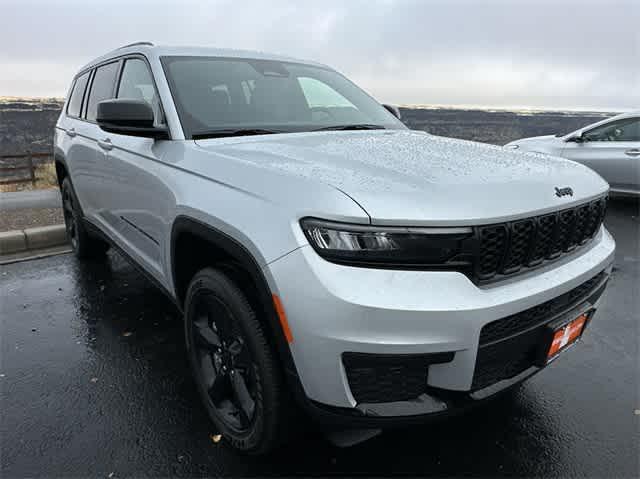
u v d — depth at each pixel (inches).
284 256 63.3
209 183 80.2
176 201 85.8
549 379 106.0
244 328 72.0
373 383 63.4
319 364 62.1
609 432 88.3
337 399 63.4
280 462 80.1
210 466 79.4
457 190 66.4
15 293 152.9
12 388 100.7
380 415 64.0
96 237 169.3
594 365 112.0
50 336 124.3
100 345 119.7
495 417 92.2
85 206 157.8
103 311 139.7
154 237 101.7
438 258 61.8
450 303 60.2
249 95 110.8
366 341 59.2
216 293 76.8
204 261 94.3
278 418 71.7
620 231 237.5
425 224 61.1
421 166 75.4
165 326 130.3
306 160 77.8
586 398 98.8
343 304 59.0
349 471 78.2
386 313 58.5
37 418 90.8
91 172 140.7
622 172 282.7
